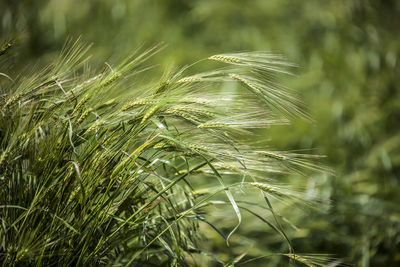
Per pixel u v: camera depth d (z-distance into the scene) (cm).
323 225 328
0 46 279
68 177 265
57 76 271
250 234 322
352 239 328
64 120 266
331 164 414
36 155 264
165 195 274
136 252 267
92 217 264
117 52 536
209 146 270
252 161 270
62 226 264
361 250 324
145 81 284
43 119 268
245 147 272
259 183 266
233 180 326
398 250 326
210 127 265
